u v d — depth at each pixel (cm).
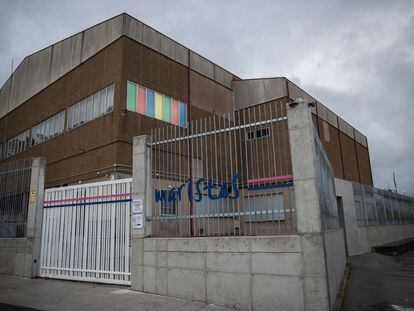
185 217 757
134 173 841
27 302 709
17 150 2520
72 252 941
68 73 2094
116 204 883
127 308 647
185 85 2088
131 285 790
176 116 1978
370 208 2209
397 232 2602
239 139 724
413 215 3284
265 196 660
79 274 909
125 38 1761
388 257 1748
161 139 853
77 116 1953
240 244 644
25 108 2505
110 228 880
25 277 997
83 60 1980
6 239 1099
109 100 1741
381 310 681
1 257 1098
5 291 815
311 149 608
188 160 788
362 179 3500
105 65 1811
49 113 2212
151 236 796
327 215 755
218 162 739
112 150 1650
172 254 733
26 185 1086
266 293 605
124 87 1705
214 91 2311
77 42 2061
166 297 719
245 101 2394
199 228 733
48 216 1020
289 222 625
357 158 3456
